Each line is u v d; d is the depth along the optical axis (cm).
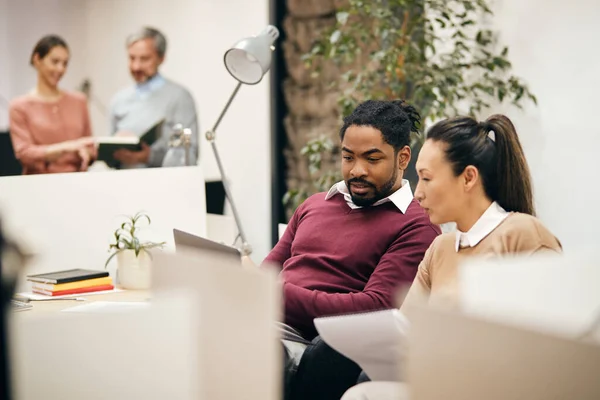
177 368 152
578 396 140
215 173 621
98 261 338
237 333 163
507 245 201
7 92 766
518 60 413
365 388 187
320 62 553
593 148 384
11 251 130
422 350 148
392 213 276
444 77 404
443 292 208
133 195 345
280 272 299
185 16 631
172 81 628
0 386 121
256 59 339
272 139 580
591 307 161
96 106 720
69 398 148
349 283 274
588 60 384
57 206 330
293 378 253
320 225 287
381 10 414
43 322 146
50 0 739
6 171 596
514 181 208
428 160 210
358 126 271
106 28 700
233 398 165
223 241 372
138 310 151
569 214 396
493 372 142
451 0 426
